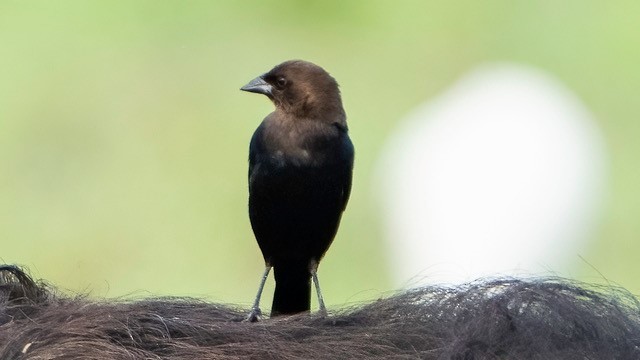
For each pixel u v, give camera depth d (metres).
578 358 3.09
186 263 13.40
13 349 3.28
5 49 15.71
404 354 3.33
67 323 3.37
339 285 13.33
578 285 3.35
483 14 17.27
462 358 3.17
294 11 17.20
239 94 16.20
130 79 16.02
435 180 14.46
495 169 14.52
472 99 15.97
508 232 13.81
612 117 15.88
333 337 3.45
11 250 13.60
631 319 3.21
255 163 7.05
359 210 14.37
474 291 3.46
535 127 15.23
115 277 13.30
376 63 17.11
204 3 16.91
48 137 15.12
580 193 14.59
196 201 14.34
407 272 13.58
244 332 3.49
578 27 16.67
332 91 7.09
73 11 16.16
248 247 13.57
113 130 15.32
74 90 15.64
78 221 13.98
